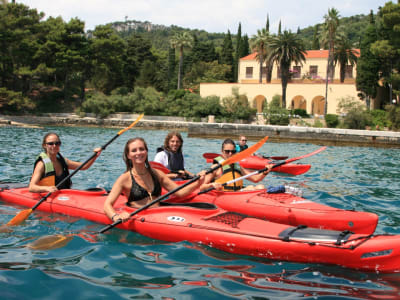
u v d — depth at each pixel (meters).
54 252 4.05
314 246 3.78
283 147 21.28
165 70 73.56
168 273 3.56
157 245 4.30
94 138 22.81
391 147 22.73
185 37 55.12
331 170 11.30
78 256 3.95
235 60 66.44
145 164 4.75
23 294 3.10
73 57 45.38
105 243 4.34
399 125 30.83
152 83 62.25
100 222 5.01
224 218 4.50
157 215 4.64
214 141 24.64
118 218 4.52
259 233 4.07
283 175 10.29
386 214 5.96
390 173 10.73
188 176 6.50
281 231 4.08
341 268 3.71
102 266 3.70
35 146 15.57
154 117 42.53
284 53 37.56
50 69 44.41
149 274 3.54
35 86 50.59
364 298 3.09
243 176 5.78
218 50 92.06
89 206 5.25
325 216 4.86
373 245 3.63
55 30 47.66
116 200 5.16
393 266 3.58
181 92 44.38
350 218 4.70
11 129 30.27
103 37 49.53
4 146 15.09
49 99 48.53
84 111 43.88
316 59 44.69
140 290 3.20
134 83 62.34
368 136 23.30
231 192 5.93
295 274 3.57
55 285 3.27
